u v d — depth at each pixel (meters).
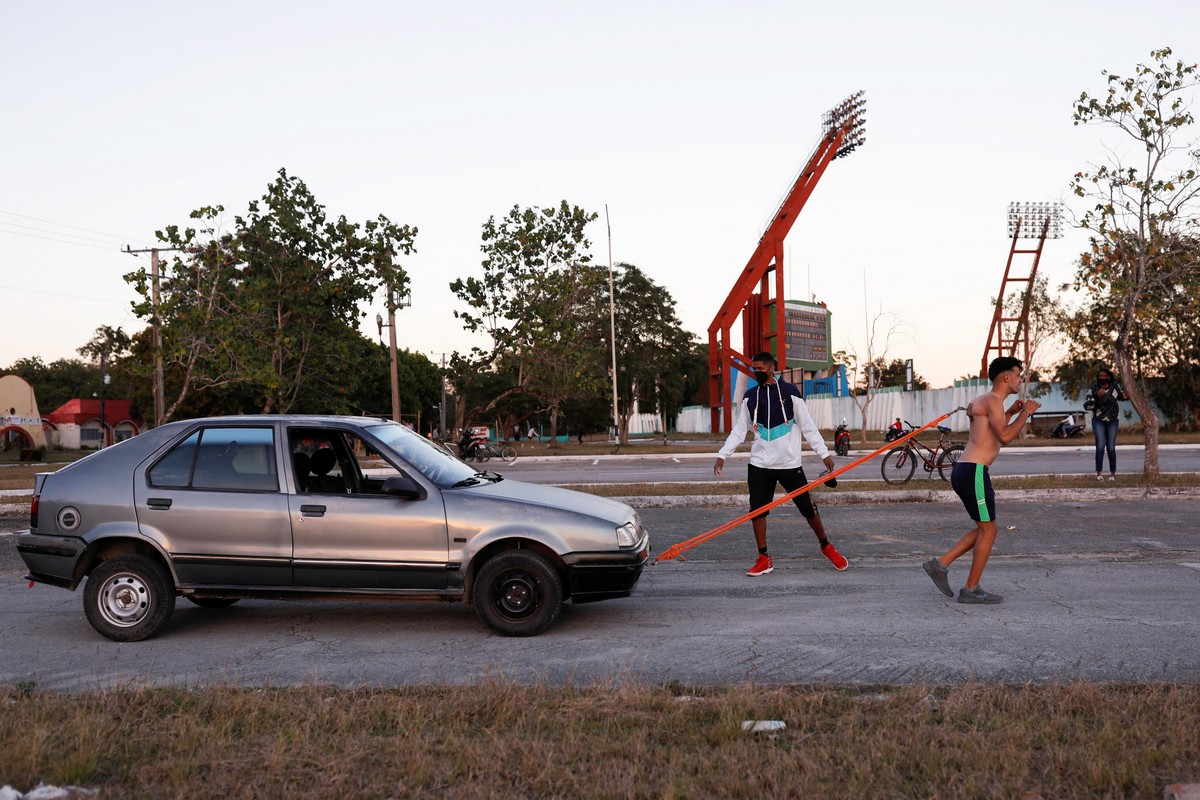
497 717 4.25
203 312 26.73
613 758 3.74
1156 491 13.71
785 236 55.62
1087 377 43.31
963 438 40.66
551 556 6.29
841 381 61.22
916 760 3.61
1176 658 5.30
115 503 6.39
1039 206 47.03
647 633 6.27
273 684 5.17
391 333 36.75
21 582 8.97
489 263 35.84
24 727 4.14
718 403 60.59
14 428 65.88
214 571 6.33
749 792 3.36
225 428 6.57
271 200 33.31
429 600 6.31
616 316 64.62
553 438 50.66
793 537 10.91
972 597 7.00
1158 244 14.38
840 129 53.22
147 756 3.84
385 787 3.48
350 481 6.55
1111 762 3.52
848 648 5.70
